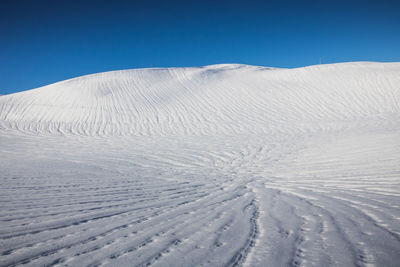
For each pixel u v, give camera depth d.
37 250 1.73
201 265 1.50
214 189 4.39
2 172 5.89
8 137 15.22
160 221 2.44
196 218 2.54
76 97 25.31
